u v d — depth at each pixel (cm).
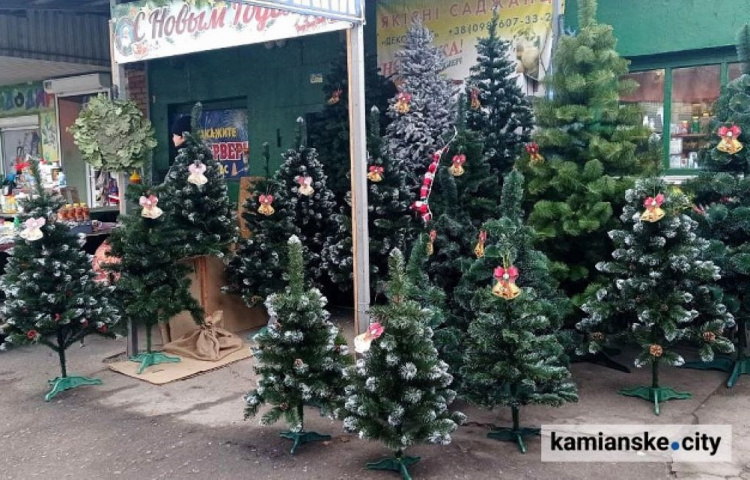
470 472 407
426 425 389
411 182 696
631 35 679
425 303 459
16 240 562
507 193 481
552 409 496
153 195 613
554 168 554
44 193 570
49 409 542
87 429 498
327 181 765
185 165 675
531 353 422
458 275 537
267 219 719
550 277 506
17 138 1336
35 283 553
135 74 1073
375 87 759
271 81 927
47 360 673
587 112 548
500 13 723
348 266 685
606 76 550
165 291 616
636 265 492
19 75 1184
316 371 432
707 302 495
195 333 665
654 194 489
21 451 468
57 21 971
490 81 673
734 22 632
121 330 620
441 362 400
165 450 456
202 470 425
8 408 548
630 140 548
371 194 671
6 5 882
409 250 677
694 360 587
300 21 538
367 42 814
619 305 496
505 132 661
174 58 1015
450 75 760
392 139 703
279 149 930
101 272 660
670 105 680
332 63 776
